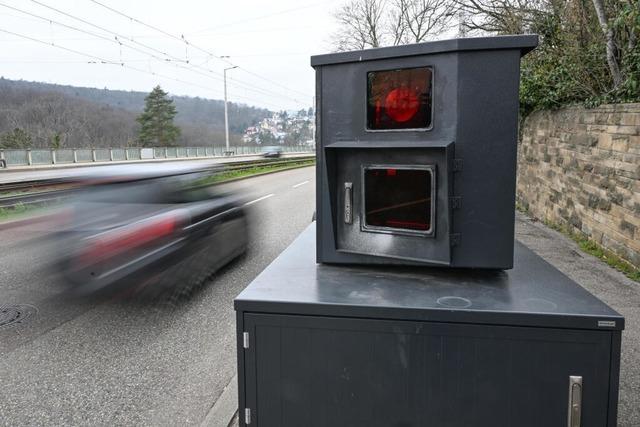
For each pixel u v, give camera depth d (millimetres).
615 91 6152
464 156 1690
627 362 2932
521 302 1565
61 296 4562
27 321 4078
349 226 1894
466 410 1541
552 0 9438
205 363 3322
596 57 7309
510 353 1496
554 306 1526
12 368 3266
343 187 1870
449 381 1538
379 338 1564
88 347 3582
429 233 1737
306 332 1605
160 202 4746
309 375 1626
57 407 2795
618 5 6598
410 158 1733
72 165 28719
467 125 1671
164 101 58438
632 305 3910
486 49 1626
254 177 20906
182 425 2613
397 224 1805
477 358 1515
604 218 5582
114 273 4336
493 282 1771
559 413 1491
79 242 4406
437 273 1880
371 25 32812
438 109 1694
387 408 1589
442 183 1693
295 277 1846
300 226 8773
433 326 1524
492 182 1690
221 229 5582
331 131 1857
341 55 1780
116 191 4551
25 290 4852
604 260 5305
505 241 1717
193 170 5547
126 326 3982
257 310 1624
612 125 5391
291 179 19797
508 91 1642
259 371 1657
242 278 5410
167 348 3562
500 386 1513
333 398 1621
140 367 3268
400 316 1537
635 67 6188
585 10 7746
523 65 9359
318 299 1613
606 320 1437
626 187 5035
